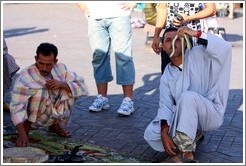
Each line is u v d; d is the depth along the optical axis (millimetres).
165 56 6410
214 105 5410
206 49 5344
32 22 16750
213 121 5414
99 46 7188
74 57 11070
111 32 7109
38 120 5926
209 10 6242
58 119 5992
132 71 7121
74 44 12695
